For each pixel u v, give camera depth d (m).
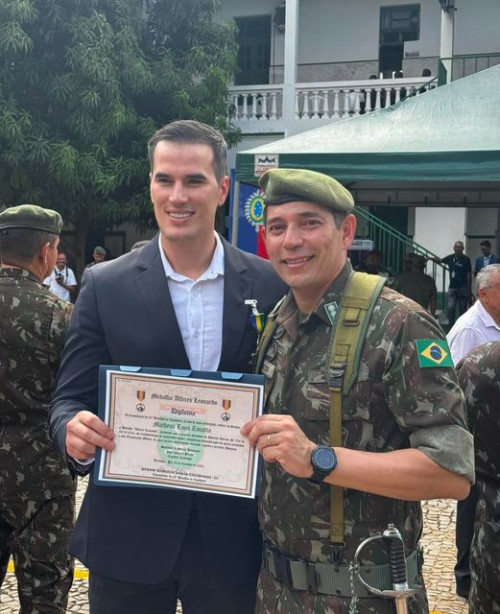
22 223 2.51
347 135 6.18
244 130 13.80
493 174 5.46
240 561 1.93
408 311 1.54
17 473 2.46
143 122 11.23
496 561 2.32
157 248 2.02
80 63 10.45
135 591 1.94
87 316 1.97
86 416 1.68
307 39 16.14
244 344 1.97
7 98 10.68
